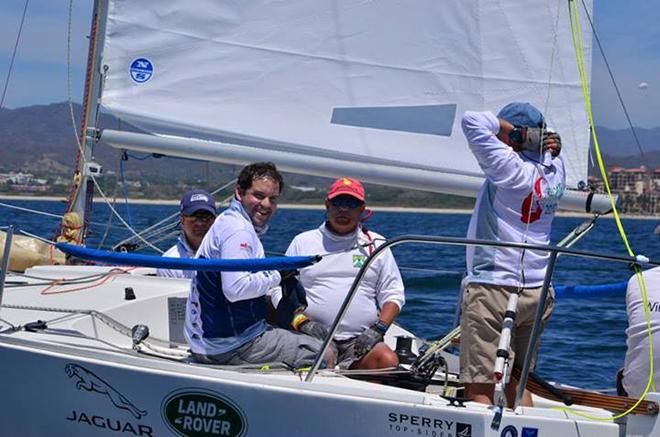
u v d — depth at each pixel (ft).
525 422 47.62
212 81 71.97
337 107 71.92
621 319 109.60
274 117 71.97
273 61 71.87
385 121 71.92
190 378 49.70
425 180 69.77
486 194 52.01
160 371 50.21
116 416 51.37
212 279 53.01
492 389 51.06
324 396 48.42
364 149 71.72
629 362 51.37
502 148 50.55
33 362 52.65
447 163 71.31
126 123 73.77
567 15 69.67
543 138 52.06
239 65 71.92
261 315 54.03
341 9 71.31
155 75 72.13
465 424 47.32
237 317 53.06
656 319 50.03
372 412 48.21
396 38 71.36
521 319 51.11
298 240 60.59
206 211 67.92
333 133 71.97
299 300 56.59
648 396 48.21
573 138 69.62
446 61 71.26
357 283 49.39
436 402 48.11
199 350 53.47
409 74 71.61
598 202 65.36
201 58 72.02
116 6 71.92
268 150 70.90
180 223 75.41
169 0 71.67
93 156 74.28
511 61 70.69
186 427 50.19
